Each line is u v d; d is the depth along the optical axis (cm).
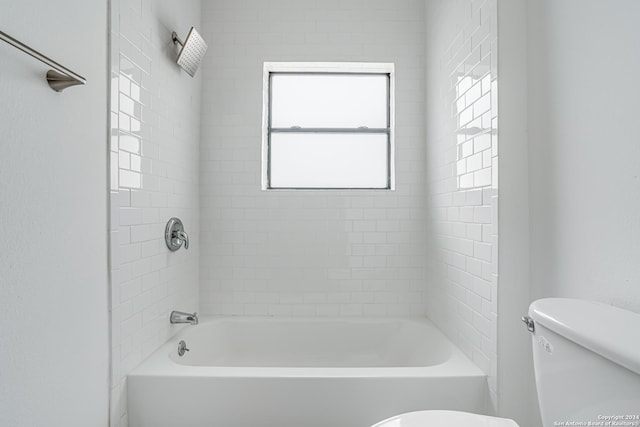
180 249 186
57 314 98
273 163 233
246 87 217
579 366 76
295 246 217
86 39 110
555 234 112
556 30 111
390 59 218
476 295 144
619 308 87
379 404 132
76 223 105
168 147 170
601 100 94
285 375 133
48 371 94
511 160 125
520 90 126
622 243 88
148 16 149
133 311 138
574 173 104
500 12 126
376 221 217
